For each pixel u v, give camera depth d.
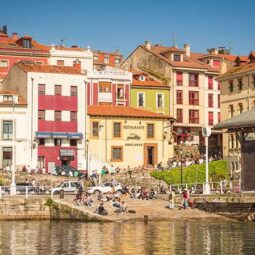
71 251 40.53
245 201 61.66
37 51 116.31
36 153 95.44
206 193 67.12
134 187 77.44
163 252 40.03
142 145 102.50
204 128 68.81
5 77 108.75
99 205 62.19
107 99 109.31
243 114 65.12
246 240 45.53
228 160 96.69
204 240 45.53
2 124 93.88
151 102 115.69
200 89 121.94
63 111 97.88
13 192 68.69
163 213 62.50
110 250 40.84
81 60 118.94
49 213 62.81
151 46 131.75
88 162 97.50
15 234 49.53
